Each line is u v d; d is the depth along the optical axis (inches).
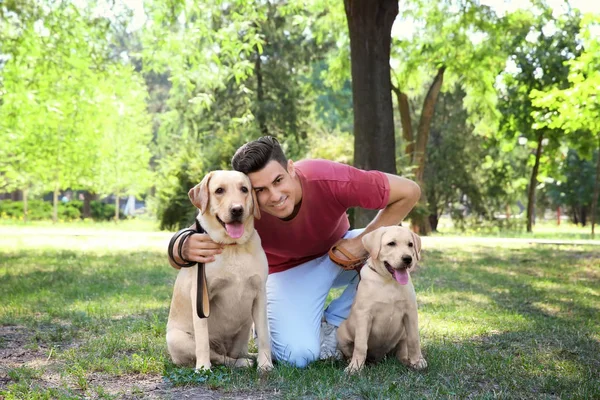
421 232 1031.6
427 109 1035.3
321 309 190.9
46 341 203.9
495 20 888.3
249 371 163.3
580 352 191.6
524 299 301.0
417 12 926.4
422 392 147.6
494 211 1317.7
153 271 396.2
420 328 227.0
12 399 140.1
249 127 967.0
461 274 399.5
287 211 169.0
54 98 682.8
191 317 169.9
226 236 161.0
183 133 1192.2
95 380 158.7
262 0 629.0
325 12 840.3
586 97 662.5
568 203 1691.7
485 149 1256.8
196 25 613.3
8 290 309.0
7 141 1058.7
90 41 621.9
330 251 189.5
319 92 1232.8
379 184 182.9
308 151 924.0
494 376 162.7
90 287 320.5
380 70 460.1
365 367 166.7
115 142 1362.0
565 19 1057.5
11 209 1518.2
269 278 194.7
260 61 1091.3
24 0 574.6
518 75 1141.7
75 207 1659.7
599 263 485.1
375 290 165.2
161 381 157.6
